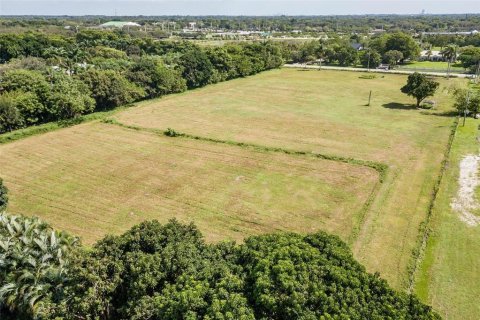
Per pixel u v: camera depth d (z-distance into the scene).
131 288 16.08
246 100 67.38
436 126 50.47
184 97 69.62
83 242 26.14
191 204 31.23
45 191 33.69
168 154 41.94
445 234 26.17
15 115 48.00
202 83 80.12
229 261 17.08
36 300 17.64
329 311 13.27
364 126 51.25
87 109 56.19
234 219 28.95
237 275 15.55
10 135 46.28
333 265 15.23
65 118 53.81
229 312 13.20
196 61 77.12
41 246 20.00
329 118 55.41
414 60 117.25
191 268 16.23
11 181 35.66
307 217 29.03
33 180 35.84
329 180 35.09
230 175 36.53
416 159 39.44
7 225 21.52
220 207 30.67
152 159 40.59
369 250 24.72
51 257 19.73
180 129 50.28
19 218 22.81
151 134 48.50
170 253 16.70
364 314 13.20
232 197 32.25
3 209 27.84
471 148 41.97
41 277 18.62
